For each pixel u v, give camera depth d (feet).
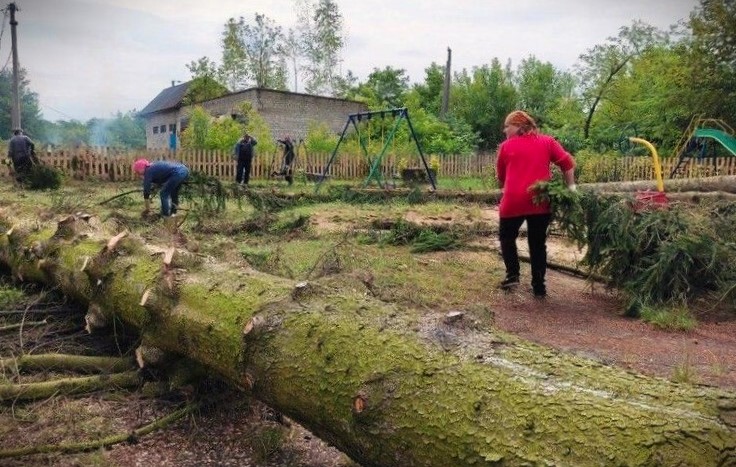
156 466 9.47
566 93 195.00
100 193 49.88
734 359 14.19
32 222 18.15
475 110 158.81
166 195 32.14
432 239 27.43
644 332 16.40
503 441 6.36
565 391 6.51
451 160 93.35
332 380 8.01
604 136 100.48
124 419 10.87
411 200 44.50
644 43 131.23
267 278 10.80
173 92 175.01
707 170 69.92
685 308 17.69
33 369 12.40
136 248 13.39
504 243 20.03
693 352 14.69
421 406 7.09
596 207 19.19
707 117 90.94
